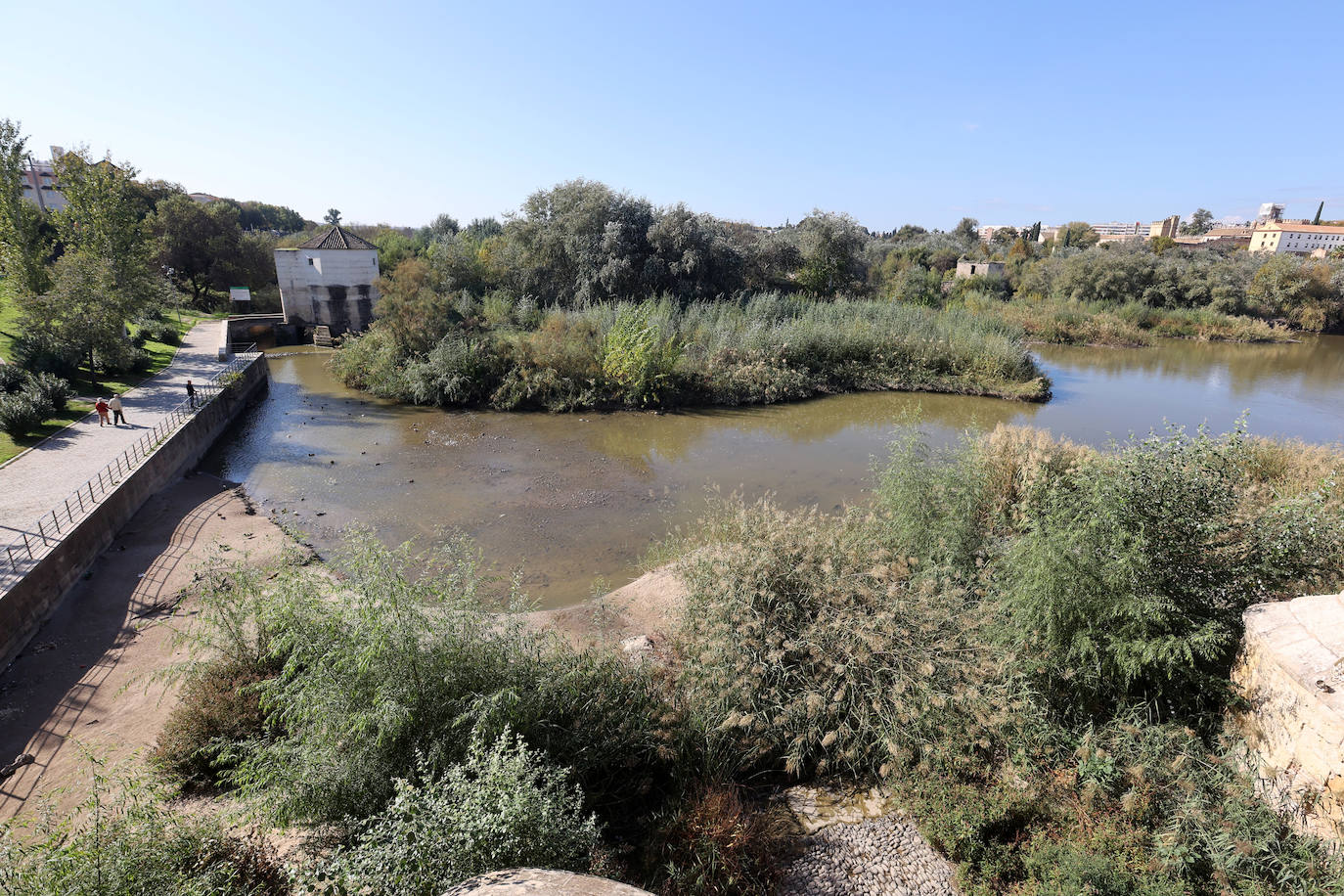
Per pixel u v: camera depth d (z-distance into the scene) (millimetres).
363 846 4367
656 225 35688
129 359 24938
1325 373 34406
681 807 5816
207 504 15258
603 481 17062
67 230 27344
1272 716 5609
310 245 36594
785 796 6348
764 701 6656
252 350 35281
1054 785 5898
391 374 26609
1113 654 6539
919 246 69688
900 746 6195
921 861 5605
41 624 10039
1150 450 7055
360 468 18047
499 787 4508
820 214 41469
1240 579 6480
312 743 5262
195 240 47375
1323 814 5031
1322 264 51875
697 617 7449
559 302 36500
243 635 7754
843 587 7168
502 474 17531
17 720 7992
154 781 5332
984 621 7098
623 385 25406
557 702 6242
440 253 37906
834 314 33438
